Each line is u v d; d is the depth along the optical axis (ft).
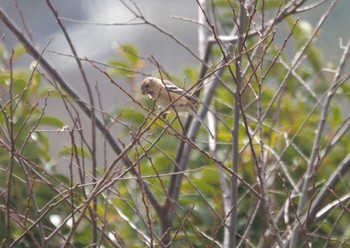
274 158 39.93
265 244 34.65
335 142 34.81
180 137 30.78
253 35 38.68
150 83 40.47
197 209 38.14
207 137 42.14
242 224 38.45
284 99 42.70
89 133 58.08
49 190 36.55
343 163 34.40
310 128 42.42
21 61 66.64
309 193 37.32
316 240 38.45
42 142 38.91
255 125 41.14
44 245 29.09
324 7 58.95
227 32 44.34
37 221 28.78
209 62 42.14
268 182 38.68
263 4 30.96
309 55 44.78
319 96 44.04
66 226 36.76
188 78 44.14
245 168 39.96
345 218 39.22
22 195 36.32
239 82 30.55
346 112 47.42
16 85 39.11
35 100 44.83
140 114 41.65
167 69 76.64
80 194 37.42
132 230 37.32
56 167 39.24
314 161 34.17
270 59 40.68
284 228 38.06
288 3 37.96
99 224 37.04
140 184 28.76
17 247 35.73
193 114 37.81
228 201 35.53
